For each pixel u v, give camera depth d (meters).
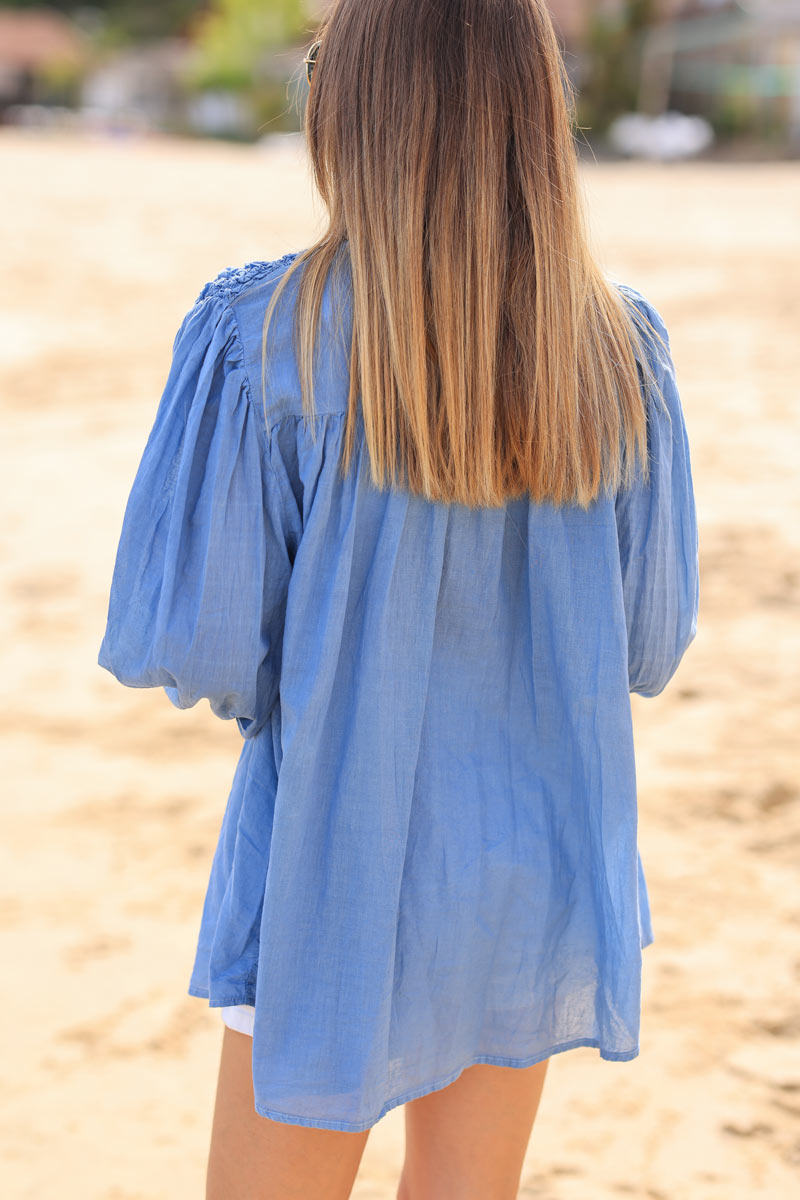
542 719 1.74
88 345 12.67
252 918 1.68
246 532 1.58
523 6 1.58
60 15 83.12
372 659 1.61
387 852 1.61
